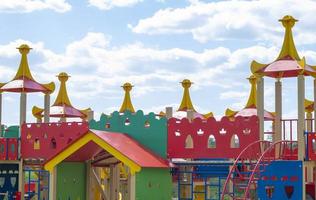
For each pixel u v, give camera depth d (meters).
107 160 31.06
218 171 29.61
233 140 29.69
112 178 31.27
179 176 30.23
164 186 29.06
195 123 29.53
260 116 28.67
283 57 28.56
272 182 26.25
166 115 31.12
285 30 29.09
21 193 31.50
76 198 29.25
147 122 30.38
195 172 29.88
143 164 26.47
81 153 28.33
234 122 28.83
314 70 28.70
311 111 38.47
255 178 25.89
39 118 42.62
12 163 31.81
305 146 26.33
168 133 29.89
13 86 33.44
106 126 31.06
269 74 28.81
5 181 31.80
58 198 27.41
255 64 28.77
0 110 34.72
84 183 30.12
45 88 34.59
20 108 33.03
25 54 34.69
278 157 28.22
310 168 31.17
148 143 30.16
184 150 29.53
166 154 29.75
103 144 26.73
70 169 28.70
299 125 26.44
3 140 31.70
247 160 28.69
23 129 31.91
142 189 26.39
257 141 26.95
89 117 32.50
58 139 31.28
